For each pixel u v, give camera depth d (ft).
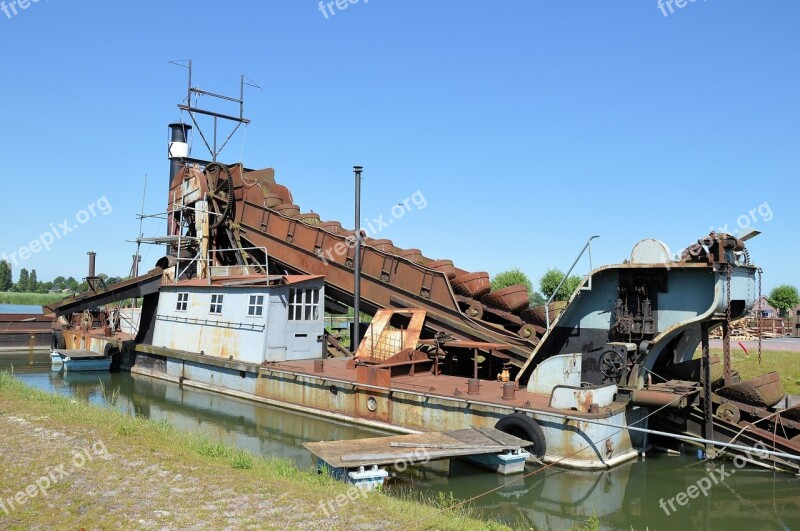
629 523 37.86
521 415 48.65
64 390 88.07
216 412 71.51
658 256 51.29
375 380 61.41
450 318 74.28
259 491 32.83
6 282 433.07
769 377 52.85
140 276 101.91
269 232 94.89
